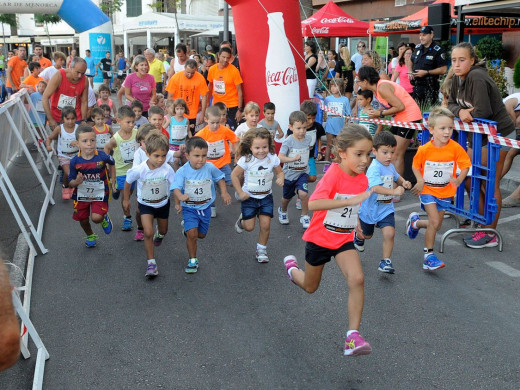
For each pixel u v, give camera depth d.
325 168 9.66
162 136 5.07
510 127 5.80
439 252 5.60
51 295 4.73
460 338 3.87
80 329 4.11
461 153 5.08
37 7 20.94
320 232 3.66
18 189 7.11
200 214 5.23
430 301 4.48
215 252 5.76
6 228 5.53
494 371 3.45
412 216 5.52
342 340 3.87
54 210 7.43
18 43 55.66
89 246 5.96
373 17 23.91
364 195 3.46
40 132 10.53
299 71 10.27
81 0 21.91
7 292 1.35
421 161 5.06
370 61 10.50
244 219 5.51
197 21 28.12
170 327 4.11
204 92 9.98
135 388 3.33
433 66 9.91
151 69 13.33
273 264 5.39
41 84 11.11
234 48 15.02
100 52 22.58
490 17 11.44
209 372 3.49
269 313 4.32
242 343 3.86
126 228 6.51
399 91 7.46
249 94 10.40
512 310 4.30
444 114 4.95
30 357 3.73
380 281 4.91
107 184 5.84
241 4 10.10
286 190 6.48
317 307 4.41
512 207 7.12
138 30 29.84
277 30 9.95
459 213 5.96
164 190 5.24
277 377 3.42
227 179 7.49
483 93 5.57
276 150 9.92
